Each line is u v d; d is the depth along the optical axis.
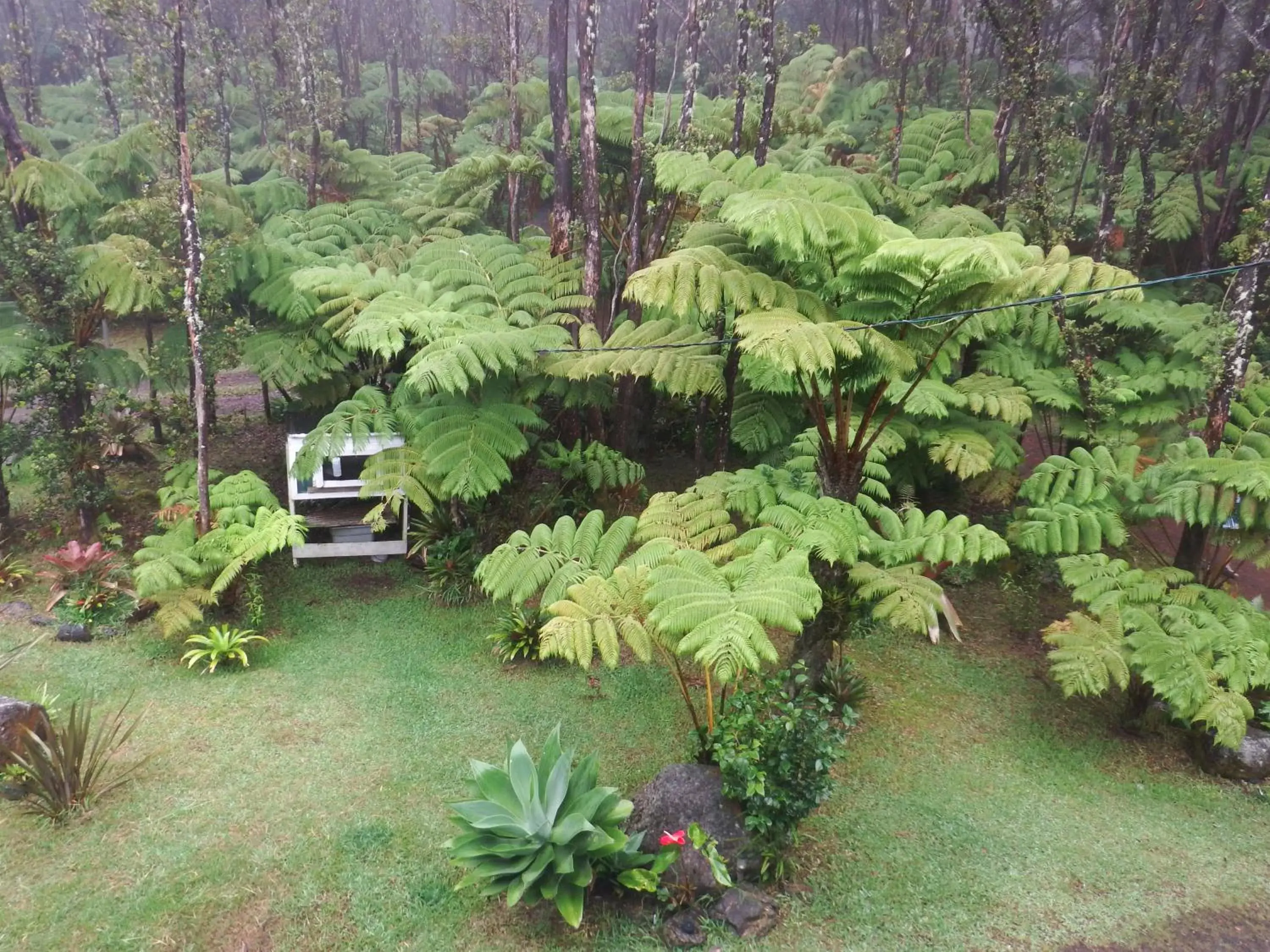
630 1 26.34
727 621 5.02
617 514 9.65
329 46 23.67
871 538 6.46
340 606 8.37
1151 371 9.61
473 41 18.64
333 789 5.77
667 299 6.23
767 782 4.90
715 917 4.71
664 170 7.67
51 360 8.53
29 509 9.94
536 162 11.19
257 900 4.81
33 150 11.29
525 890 4.50
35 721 5.77
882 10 19.88
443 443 8.04
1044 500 7.69
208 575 7.77
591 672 7.33
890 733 6.64
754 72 16.80
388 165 16.22
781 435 9.05
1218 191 11.95
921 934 4.73
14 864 4.97
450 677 7.23
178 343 9.71
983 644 8.05
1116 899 5.05
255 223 11.44
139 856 5.08
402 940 4.61
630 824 5.25
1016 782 6.14
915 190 11.62
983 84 15.74
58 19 25.95
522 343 7.88
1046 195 8.87
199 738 6.26
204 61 13.27
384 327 7.62
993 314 7.40
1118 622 6.41
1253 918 4.95
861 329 5.84
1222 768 6.28
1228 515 6.57
